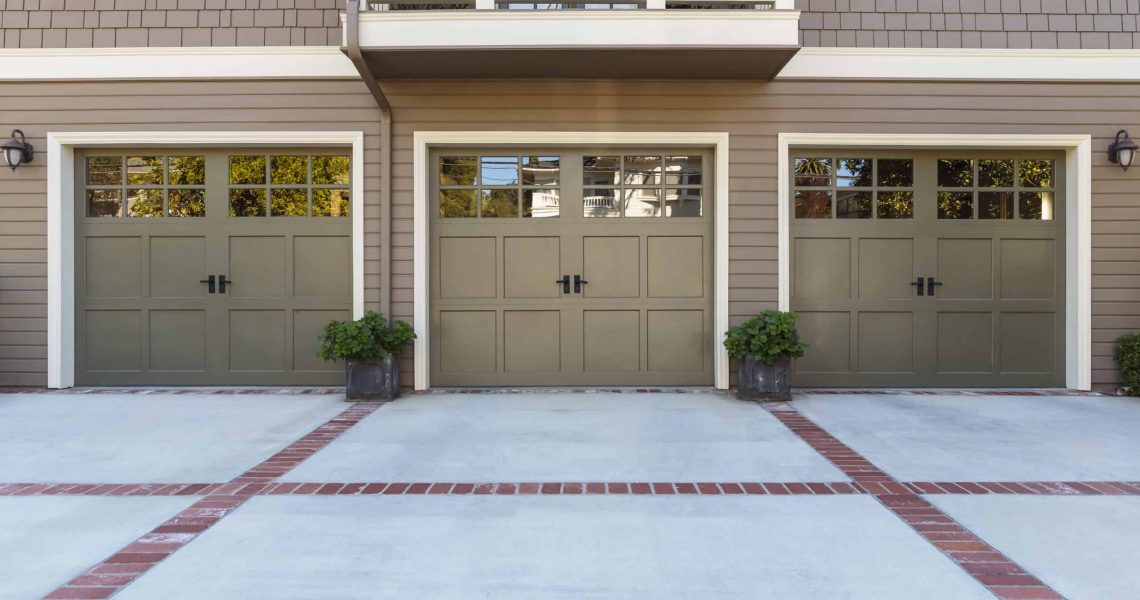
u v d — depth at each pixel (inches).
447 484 150.9
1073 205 263.3
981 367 266.1
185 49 257.8
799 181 266.2
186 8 260.2
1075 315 262.4
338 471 160.1
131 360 266.4
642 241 266.1
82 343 265.9
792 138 257.8
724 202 258.2
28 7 260.2
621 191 265.4
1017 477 155.4
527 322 266.4
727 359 259.0
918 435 193.9
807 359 265.3
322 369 267.6
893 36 259.6
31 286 262.1
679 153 265.7
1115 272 260.7
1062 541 119.0
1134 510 134.3
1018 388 265.4
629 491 146.0
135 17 260.1
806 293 265.3
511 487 148.8
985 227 265.7
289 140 259.6
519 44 225.1
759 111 258.4
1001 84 259.4
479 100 258.2
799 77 257.8
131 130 259.8
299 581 103.8
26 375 263.1
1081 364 260.2
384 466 164.2
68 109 260.4
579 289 265.9
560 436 192.2
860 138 257.9
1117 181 260.1
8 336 262.7
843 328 265.7
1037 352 266.2
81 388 263.9
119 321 266.2
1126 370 252.8
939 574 106.0
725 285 258.5
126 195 266.5
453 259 266.2
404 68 244.7
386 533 122.7
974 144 259.4
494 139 258.5
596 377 266.1
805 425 205.5
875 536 121.1
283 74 258.1
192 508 135.3
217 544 117.6
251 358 266.7
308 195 265.6
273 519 129.5
